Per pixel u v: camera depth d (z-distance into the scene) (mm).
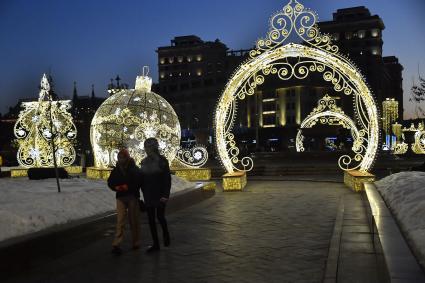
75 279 6031
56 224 7453
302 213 11359
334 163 28516
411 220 6891
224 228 9445
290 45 16703
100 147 18375
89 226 7852
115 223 8781
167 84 107062
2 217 6676
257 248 7621
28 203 7621
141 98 17922
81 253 7371
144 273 6277
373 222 7617
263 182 21312
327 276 5734
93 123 18656
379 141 17594
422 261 4875
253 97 84750
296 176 24625
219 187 19125
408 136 47625
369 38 89562
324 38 16609
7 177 22531
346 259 6590
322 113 30219
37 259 6527
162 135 17688
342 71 16766
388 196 9688
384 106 42156
